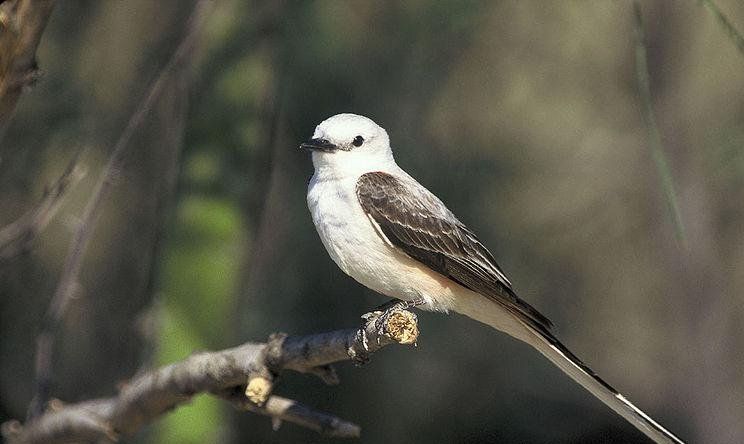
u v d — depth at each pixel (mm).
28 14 6465
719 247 15430
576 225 14891
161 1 11938
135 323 9070
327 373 7180
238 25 9328
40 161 11039
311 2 11445
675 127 14375
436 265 8383
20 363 11812
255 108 9203
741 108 14312
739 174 13344
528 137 14352
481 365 14180
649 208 15133
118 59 11969
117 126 11562
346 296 12484
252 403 7375
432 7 11336
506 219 13828
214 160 9094
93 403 8328
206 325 8766
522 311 8102
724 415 15422
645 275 15844
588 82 14711
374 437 13406
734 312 15836
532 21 14000
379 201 8336
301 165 12297
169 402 7742
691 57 14422
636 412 7625
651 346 16141
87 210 7754
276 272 12297
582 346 15703
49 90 11219
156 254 8953
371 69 12375
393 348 13492
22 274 11734
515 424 14477
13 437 8961
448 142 13250
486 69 13484
